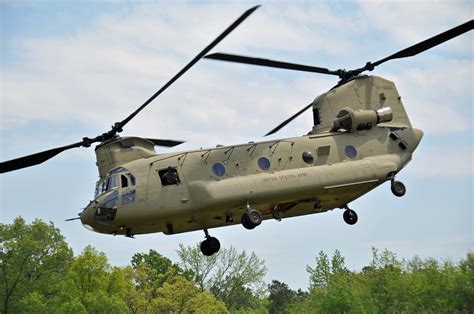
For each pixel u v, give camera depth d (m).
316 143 41.84
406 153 44.12
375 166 41.94
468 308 65.50
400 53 43.28
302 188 39.66
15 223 97.12
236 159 39.69
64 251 97.25
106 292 91.50
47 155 39.06
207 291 109.62
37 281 95.69
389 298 72.69
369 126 43.53
